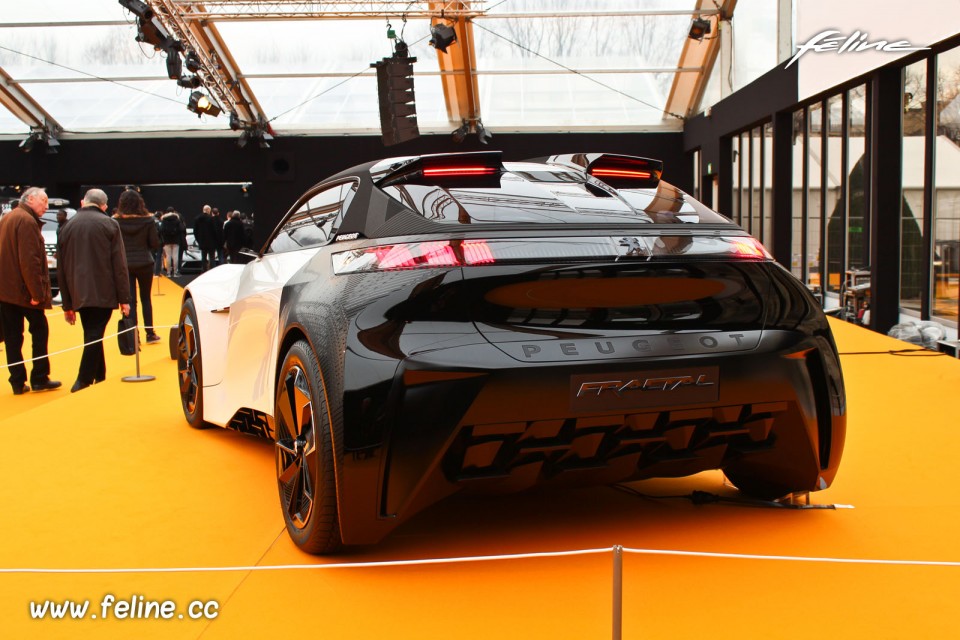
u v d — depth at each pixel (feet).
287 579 7.25
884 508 8.99
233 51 54.19
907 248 28.58
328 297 7.48
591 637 6.09
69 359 25.09
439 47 47.01
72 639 6.24
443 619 6.44
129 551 8.11
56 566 7.77
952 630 6.16
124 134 62.49
